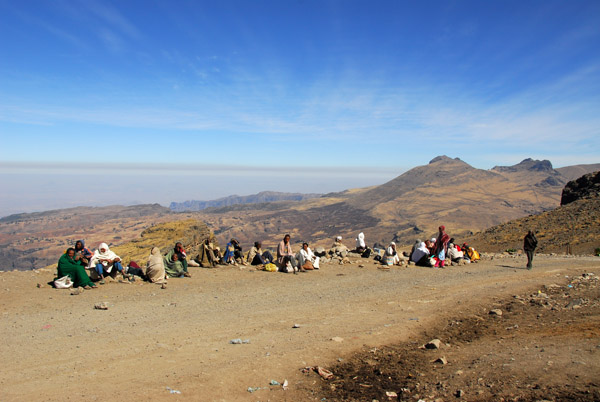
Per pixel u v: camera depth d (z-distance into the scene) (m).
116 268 15.84
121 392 6.12
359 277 17.83
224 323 10.34
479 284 15.66
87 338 8.98
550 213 62.69
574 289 13.63
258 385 6.61
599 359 6.18
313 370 7.28
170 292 14.20
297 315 11.18
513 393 5.54
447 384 6.29
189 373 6.92
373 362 7.71
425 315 10.96
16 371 7.01
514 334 8.83
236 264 20.66
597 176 72.12
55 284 14.13
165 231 32.03
